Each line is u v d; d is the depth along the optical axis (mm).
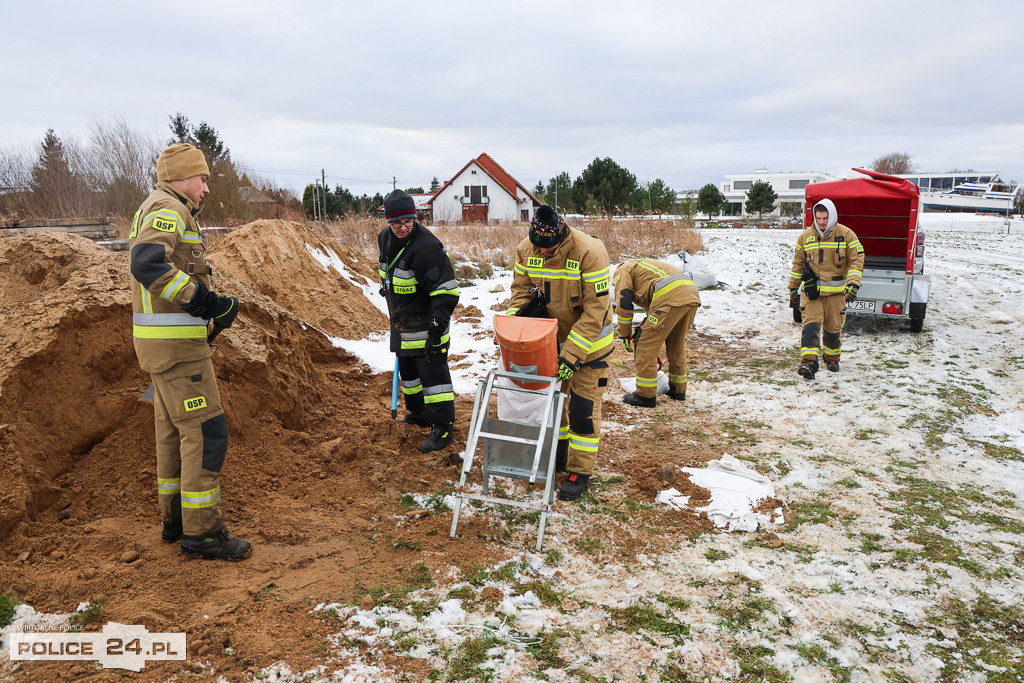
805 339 7672
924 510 4621
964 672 3057
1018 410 6824
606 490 4852
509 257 13656
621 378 7609
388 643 3076
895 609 3516
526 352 4176
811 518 4484
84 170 21422
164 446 3549
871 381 7652
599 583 3678
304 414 5344
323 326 7789
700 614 3422
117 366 4340
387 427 5434
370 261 10945
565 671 2949
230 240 8469
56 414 4020
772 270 14367
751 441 5879
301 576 3564
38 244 4887
